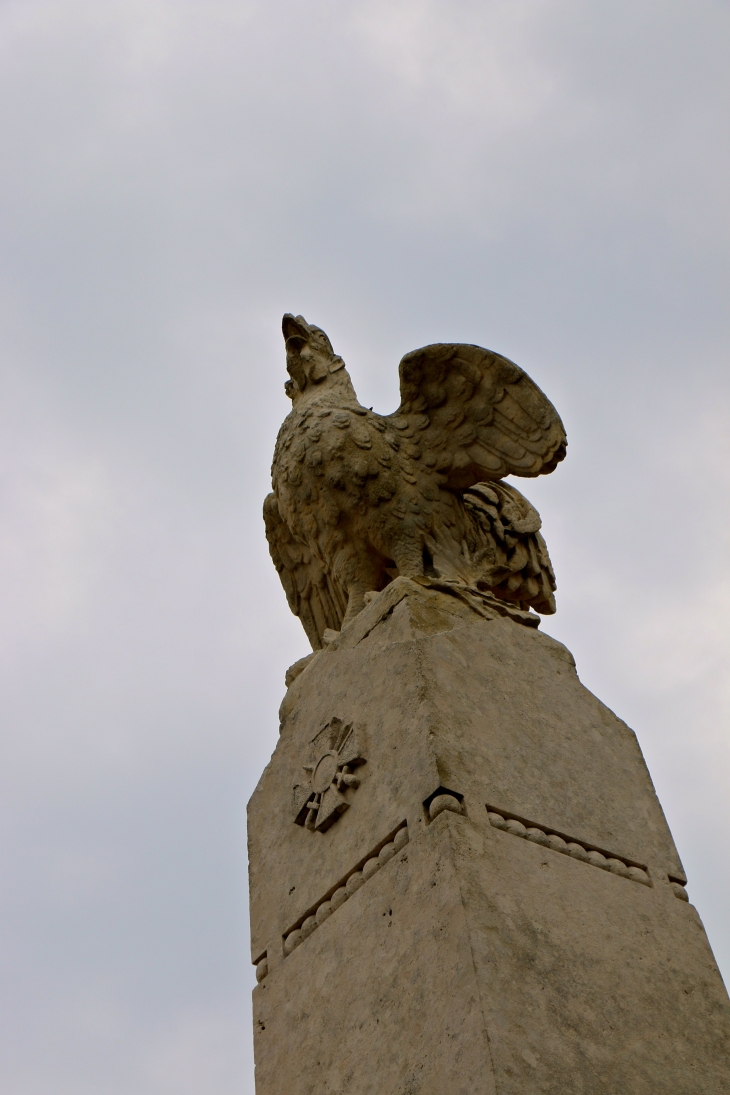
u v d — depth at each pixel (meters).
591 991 13.28
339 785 15.49
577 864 14.53
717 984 14.27
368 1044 13.41
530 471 18.48
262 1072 14.53
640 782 16.08
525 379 18.56
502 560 19.41
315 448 18.75
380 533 18.52
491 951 13.00
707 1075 13.27
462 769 14.68
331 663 17.17
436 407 19.05
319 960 14.66
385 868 14.38
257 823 16.86
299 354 20.14
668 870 15.17
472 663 16.12
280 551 20.33
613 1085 12.62
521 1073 12.16
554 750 15.69
